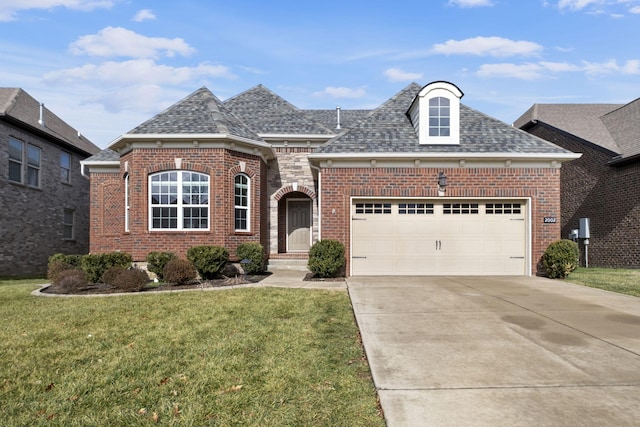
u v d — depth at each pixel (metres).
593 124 20.59
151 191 13.13
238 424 3.48
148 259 12.06
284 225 16.45
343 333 6.14
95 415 3.66
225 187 13.22
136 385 4.28
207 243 13.04
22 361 5.01
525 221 12.52
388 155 12.19
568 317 6.89
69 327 6.57
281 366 4.76
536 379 4.29
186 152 13.13
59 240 20.92
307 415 3.62
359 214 12.68
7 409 3.77
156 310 7.70
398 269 12.59
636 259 15.57
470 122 13.88
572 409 3.62
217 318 7.03
